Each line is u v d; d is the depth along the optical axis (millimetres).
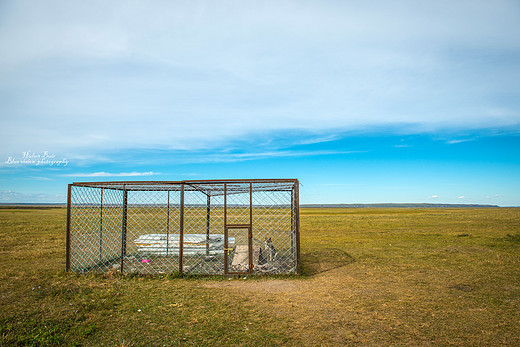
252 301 7750
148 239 14086
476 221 37531
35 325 6086
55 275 10297
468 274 10609
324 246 17938
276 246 15688
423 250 15969
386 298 8062
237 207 10680
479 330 6039
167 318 6562
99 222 12234
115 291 8477
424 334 5871
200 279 9945
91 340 5508
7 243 17812
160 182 10484
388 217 49156
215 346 5320
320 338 5676
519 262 12492
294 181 10297
